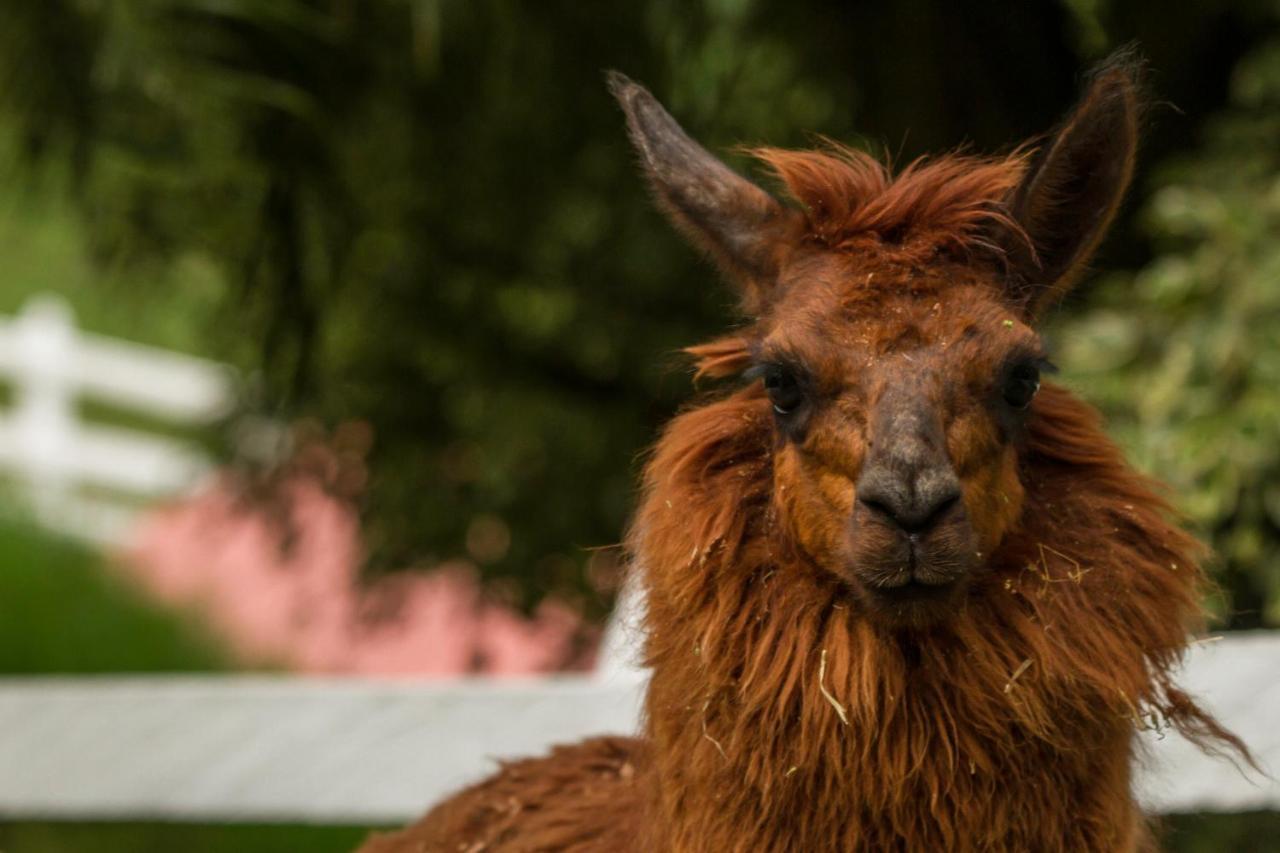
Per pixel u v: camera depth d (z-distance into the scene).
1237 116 19.48
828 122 21.16
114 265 23.56
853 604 9.91
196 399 41.22
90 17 19.55
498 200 23.70
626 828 11.01
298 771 14.98
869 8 20.97
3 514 39.09
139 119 20.64
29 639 33.88
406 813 14.48
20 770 16.14
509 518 24.86
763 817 9.89
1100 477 10.33
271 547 28.39
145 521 38.78
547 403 24.55
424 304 24.34
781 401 10.10
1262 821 13.61
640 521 10.66
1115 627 9.84
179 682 16.27
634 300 23.83
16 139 21.73
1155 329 17.30
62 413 41.38
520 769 12.61
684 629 10.16
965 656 9.78
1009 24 20.89
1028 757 9.77
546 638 26.39
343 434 25.72
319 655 33.88
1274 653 12.55
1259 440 16.03
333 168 21.97
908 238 10.26
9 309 49.28
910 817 9.79
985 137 21.30
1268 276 16.78
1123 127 10.39
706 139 20.48
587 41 21.77
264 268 22.20
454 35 21.80
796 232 10.74
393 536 25.72
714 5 18.22
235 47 20.33
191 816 15.30
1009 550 10.00
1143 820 10.74
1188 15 20.52
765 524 10.27
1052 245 10.66
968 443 9.64
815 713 9.77
